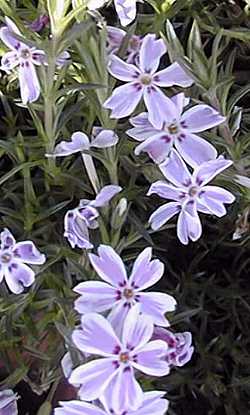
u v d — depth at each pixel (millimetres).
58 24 114
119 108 115
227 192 115
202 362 142
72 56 128
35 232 130
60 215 137
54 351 126
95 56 114
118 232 115
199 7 151
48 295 124
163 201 133
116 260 106
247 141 122
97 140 116
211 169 113
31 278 118
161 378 139
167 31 118
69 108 130
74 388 126
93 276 116
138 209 136
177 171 114
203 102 122
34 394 138
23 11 138
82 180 134
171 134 115
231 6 157
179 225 118
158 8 133
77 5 115
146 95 115
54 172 129
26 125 151
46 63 118
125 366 102
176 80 116
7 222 132
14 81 143
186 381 142
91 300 105
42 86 120
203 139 117
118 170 135
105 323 101
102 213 117
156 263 107
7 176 126
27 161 130
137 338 101
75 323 118
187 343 114
